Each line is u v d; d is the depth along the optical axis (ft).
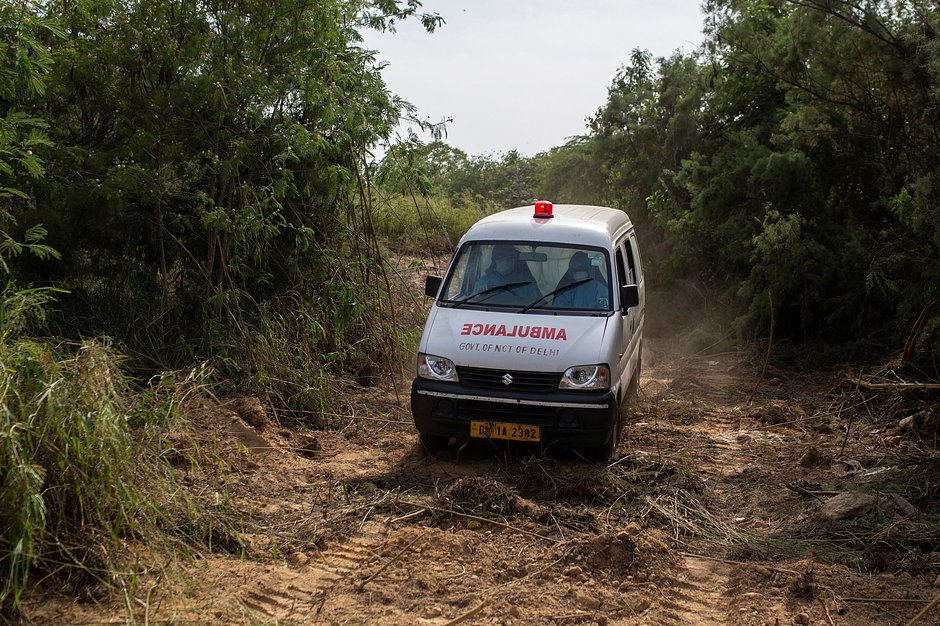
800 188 40.86
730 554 19.47
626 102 55.47
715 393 35.29
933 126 36.17
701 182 44.68
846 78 37.76
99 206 30.40
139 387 28.50
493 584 17.33
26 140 26.40
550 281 26.45
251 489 21.97
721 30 40.86
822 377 37.55
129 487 16.44
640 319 32.30
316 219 36.19
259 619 15.28
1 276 28.35
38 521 15.12
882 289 36.58
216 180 32.86
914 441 27.99
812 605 16.81
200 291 33.42
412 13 36.24
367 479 23.24
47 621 14.34
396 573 17.62
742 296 42.57
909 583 17.87
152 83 31.30
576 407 23.58
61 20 29.25
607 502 22.03
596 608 16.46
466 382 24.26
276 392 29.27
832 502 21.67
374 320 35.94
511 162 103.09
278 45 33.22
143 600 15.33
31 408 15.84
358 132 34.68
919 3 35.37
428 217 58.70
